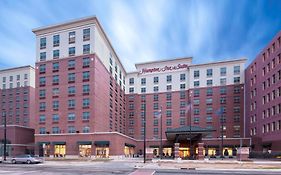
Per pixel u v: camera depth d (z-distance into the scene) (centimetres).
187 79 7888
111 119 6856
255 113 6259
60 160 4541
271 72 5362
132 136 8075
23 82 9081
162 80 8144
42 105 5991
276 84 5069
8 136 6500
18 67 9169
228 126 7144
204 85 7606
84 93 5678
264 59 5803
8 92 9212
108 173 2202
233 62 7444
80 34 5912
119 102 7725
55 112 5850
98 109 5819
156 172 2311
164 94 8019
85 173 2198
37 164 3494
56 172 2286
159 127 7825
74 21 5891
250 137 6525
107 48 6756
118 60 7794
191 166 2869
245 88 7144
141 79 8400
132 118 8225
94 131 5488
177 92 7894
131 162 3878
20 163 3659
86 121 5569
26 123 8769
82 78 5744
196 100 7594
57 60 6022
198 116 7481
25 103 8925
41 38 6256
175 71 8056
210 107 7425
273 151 4766
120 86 7925
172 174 2134
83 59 5791
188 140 5769
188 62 7988
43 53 6184
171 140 6506
